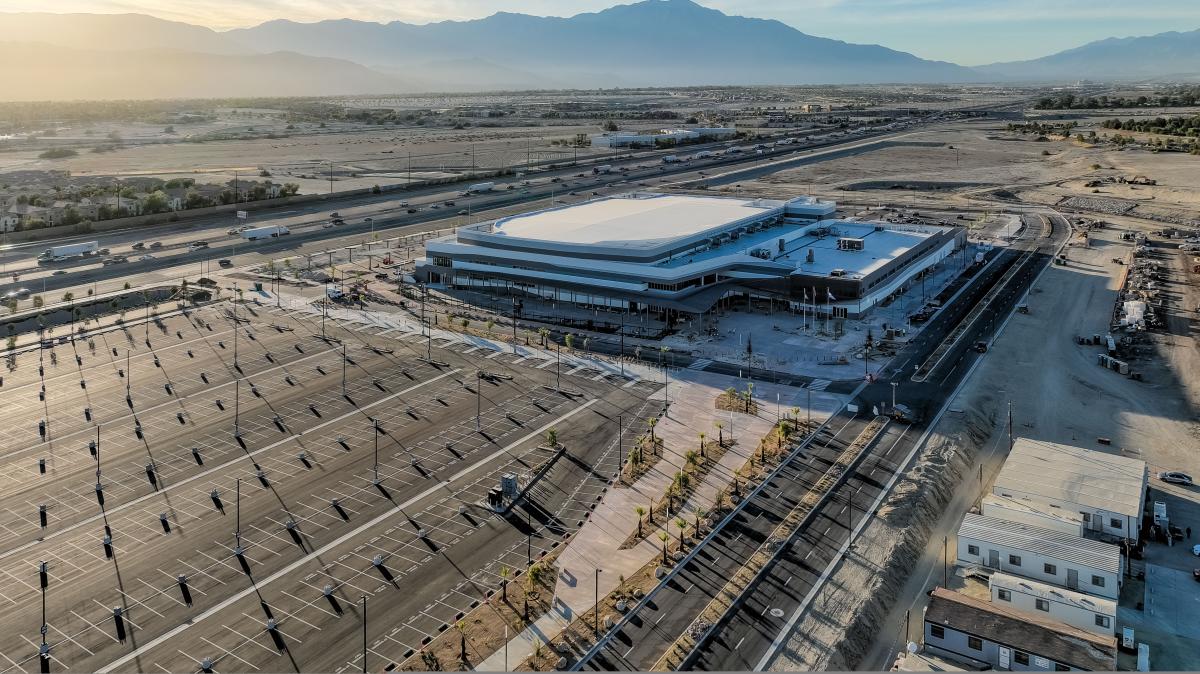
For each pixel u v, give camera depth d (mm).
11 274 197000
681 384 130500
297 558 83375
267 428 114188
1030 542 79438
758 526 88188
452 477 100125
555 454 106062
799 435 110562
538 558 83375
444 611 75125
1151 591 77312
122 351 146625
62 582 79500
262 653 69625
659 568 80688
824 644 69688
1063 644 66062
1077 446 107688
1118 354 143250
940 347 147125
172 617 74375
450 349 147750
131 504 93938
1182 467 101000
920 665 66875
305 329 159375
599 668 67125
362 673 67062
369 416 118250
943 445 106188
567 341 145125
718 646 69562
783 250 189125
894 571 80062
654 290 167250
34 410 120312
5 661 68688
